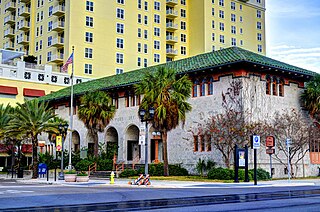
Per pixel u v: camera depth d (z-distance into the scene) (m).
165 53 86.12
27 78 69.38
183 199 18.06
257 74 36.25
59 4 76.06
